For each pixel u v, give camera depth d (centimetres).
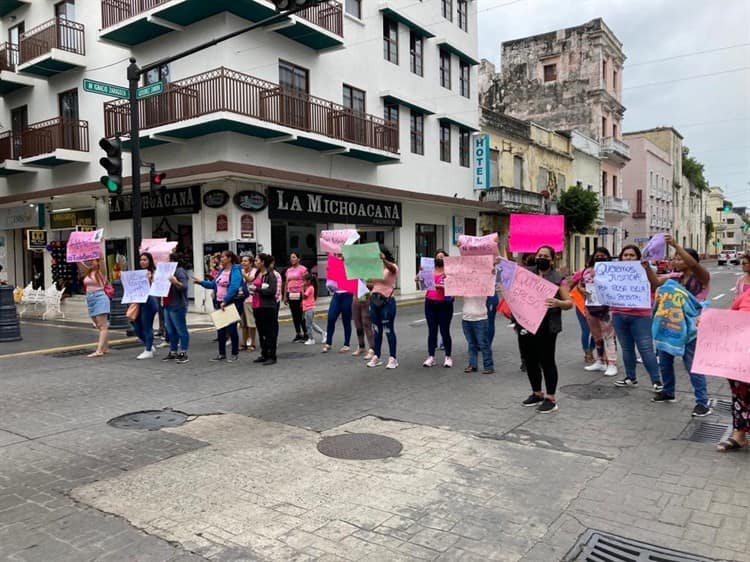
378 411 636
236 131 1609
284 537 356
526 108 4425
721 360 494
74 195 2014
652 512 387
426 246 2584
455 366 888
